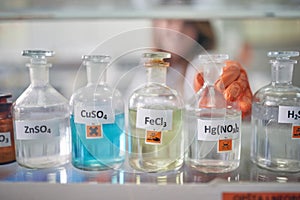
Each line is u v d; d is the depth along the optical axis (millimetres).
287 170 522
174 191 465
